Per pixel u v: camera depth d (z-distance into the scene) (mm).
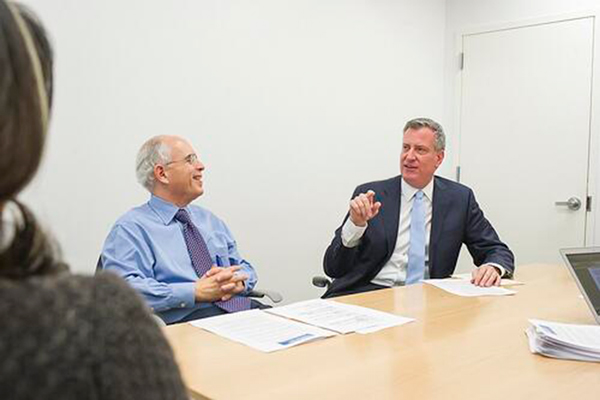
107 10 2436
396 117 3855
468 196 2516
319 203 3402
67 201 2350
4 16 396
